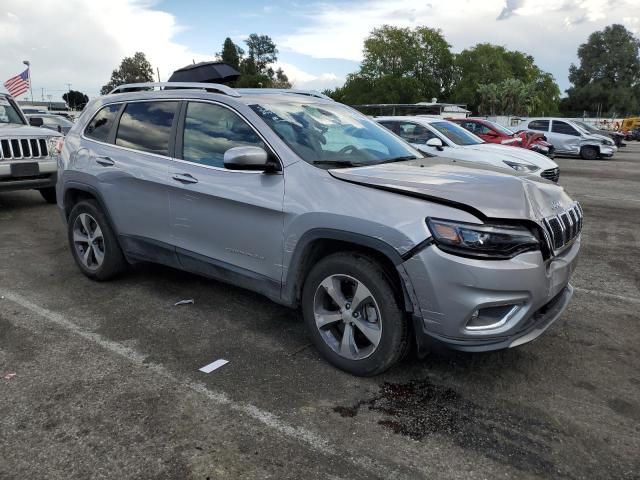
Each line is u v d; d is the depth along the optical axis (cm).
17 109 938
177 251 426
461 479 250
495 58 7138
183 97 429
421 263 290
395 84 7062
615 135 3203
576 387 332
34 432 279
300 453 266
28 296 474
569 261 337
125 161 454
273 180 357
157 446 270
